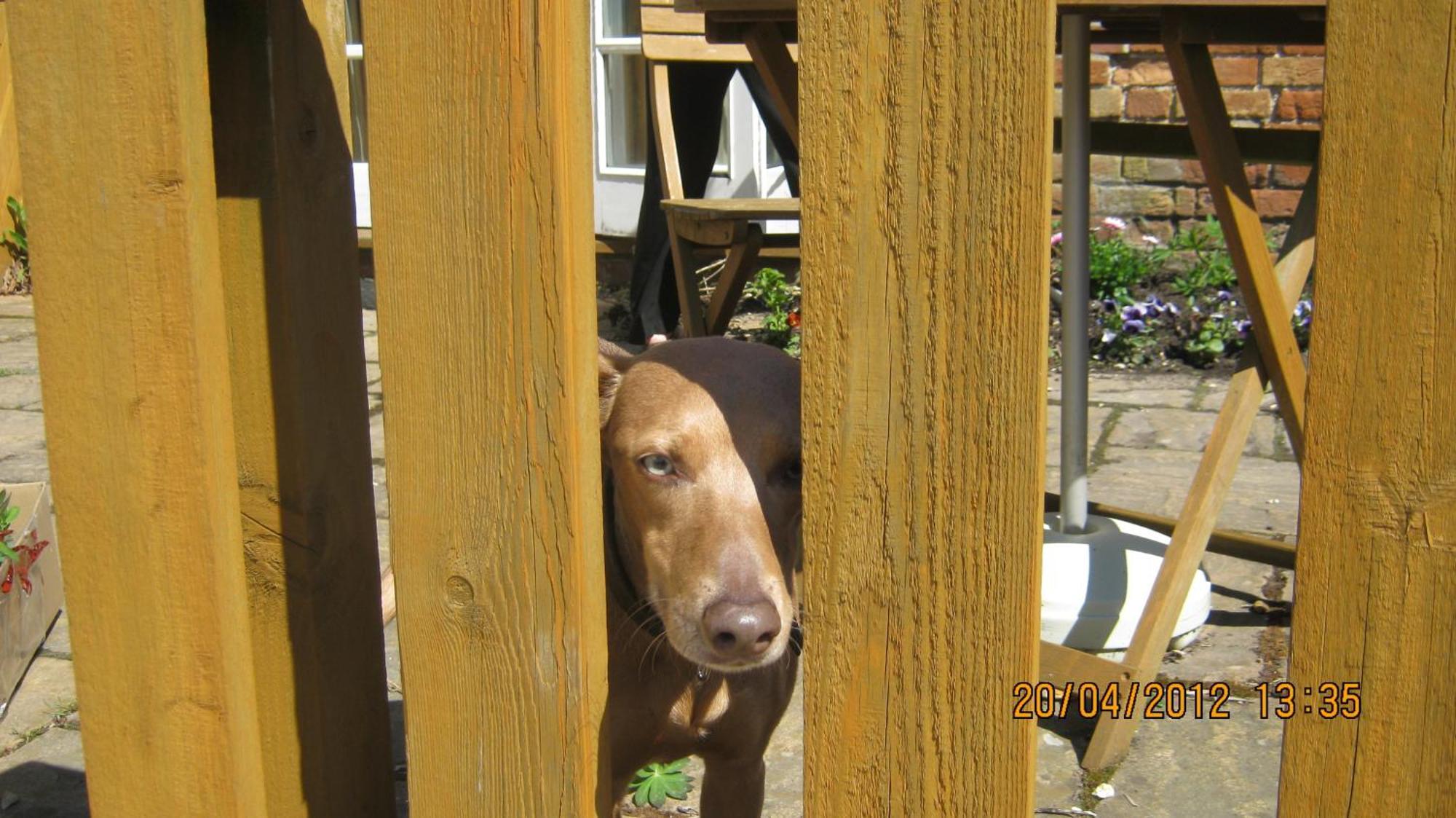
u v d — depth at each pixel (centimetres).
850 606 127
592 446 138
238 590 152
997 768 124
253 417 154
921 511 123
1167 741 279
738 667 188
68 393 149
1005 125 114
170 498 147
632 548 214
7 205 817
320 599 157
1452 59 101
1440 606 108
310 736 159
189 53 139
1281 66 653
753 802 240
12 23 143
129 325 145
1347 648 112
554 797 143
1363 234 107
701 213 419
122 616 152
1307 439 111
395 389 142
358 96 725
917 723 126
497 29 130
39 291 147
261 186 149
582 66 131
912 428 122
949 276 118
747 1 274
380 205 138
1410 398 107
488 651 143
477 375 137
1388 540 109
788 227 684
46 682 313
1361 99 105
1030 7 111
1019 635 120
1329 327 109
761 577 192
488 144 132
